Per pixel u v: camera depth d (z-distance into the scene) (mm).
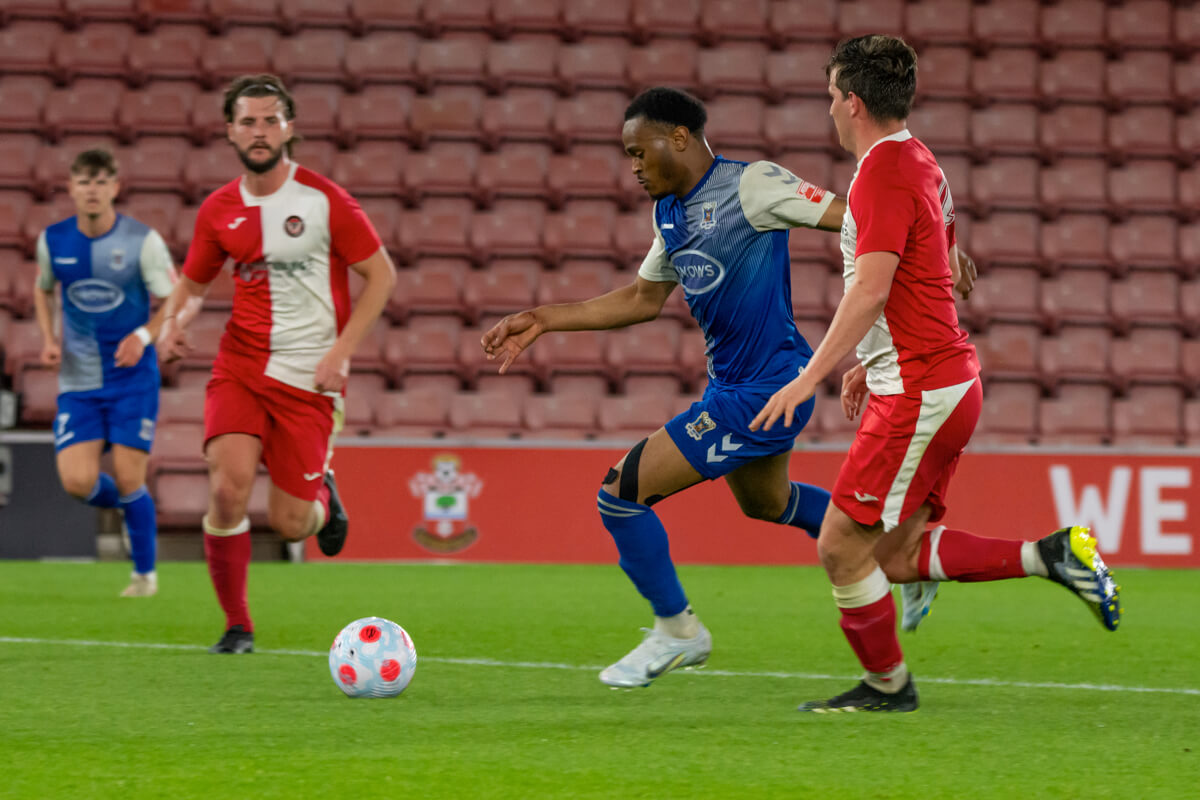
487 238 48062
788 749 12047
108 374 26625
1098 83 54594
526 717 13719
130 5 52969
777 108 53062
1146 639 21859
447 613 25047
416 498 37594
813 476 37312
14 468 37188
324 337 18828
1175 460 37562
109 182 26000
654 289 16750
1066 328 47250
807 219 15031
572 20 54906
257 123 18125
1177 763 11523
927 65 54438
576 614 24953
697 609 26031
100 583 30656
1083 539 13594
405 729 12984
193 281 19203
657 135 15359
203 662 17828
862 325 12742
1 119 49719
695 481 15438
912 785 10656
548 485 37625
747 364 15539
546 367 43750
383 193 48469
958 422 13445
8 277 44500
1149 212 51094
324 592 29219
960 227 50031
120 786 10562
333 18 53844
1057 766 11383
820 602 27422
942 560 14164
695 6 55531
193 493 38750
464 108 51688
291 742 12289
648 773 11031
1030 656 19562
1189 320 47938
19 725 13125
